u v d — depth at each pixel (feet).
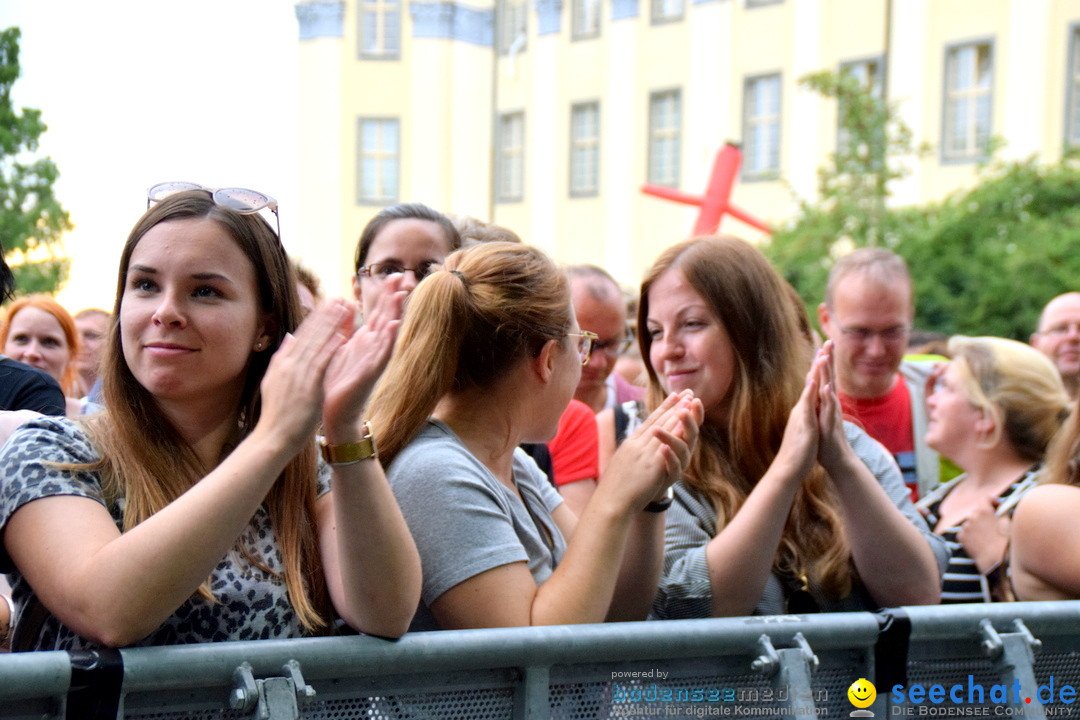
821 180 51.55
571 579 6.62
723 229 69.97
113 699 4.92
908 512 9.16
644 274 9.53
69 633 5.68
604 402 14.28
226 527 5.15
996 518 10.27
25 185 25.63
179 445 6.20
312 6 78.48
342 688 5.52
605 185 75.51
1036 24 57.82
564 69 77.36
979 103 60.39
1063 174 43.73
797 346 9.25
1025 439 10.63
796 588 8.66
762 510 7.97
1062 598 8.69
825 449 8.12
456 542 6.61
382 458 7.04
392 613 5.56
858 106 51.01
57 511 5.47
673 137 72.90
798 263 48.80
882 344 13.39
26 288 25.43
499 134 80.64
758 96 68.85
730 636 6.38
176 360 5.92
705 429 9.14
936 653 6.99
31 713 4.82
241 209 6.24
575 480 11.10
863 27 64.08
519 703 5.93
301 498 6.37
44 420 5.90
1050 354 17.10
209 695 5.20
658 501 7.41
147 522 5.16
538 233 78.43
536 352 7.39
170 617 5.77
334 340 5.49
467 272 7.40
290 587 6.12
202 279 6.00
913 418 13.87
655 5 73.20
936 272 43.75
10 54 25.21
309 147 79.25
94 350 19.27
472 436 7.30
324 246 79.00
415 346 7.17
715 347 8.95
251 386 6.46
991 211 43.88
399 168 79.30
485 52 80.23
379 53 78.89
